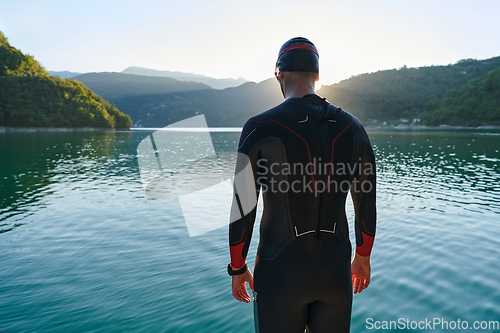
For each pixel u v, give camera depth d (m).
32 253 4.26
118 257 3.99
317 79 1.09
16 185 10.40
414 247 4.15
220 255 3.93
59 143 37.53
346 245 1.06
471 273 3.33
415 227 5.07
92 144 36.50
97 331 2.35
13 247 4.53
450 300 2.78
